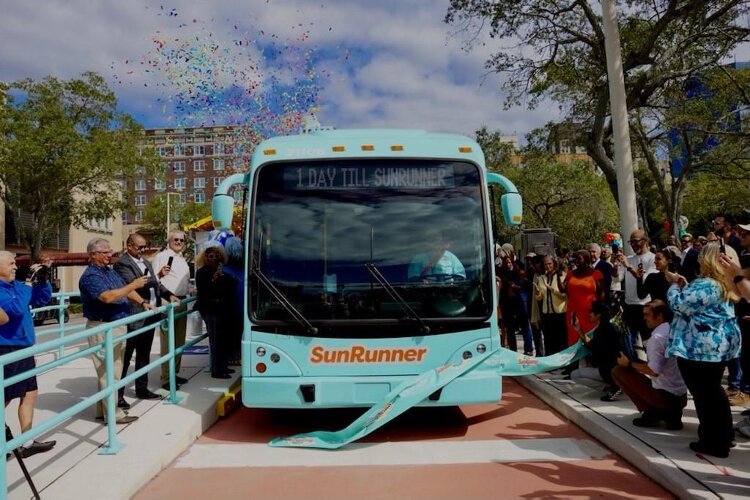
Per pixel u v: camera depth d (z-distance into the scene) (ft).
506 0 51.75
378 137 22.08
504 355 20.95
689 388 17.12
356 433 19.60
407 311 20.12
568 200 131.85
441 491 16.02
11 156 90.48
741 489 14.37
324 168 21.25
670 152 75.56
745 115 67.26
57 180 97.19
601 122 49.73
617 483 16.29
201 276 28.58
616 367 20.51
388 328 20.07
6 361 12.96
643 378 19.89
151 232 237.25
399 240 20.68
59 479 15.81
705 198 115.85
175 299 26.12
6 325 17.76
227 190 21.62
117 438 19.38
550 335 30.96
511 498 15.46
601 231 136.56
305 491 16.15
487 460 18.54
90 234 157.17
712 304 16.47
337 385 19.88
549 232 60.13
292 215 20.86
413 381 19.72
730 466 15.96
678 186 75.61
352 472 17.63
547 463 18.12
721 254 16.48
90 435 19.80
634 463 17.52
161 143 279.28
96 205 107.04
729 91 62.39
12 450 13.78
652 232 153.07
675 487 15.11
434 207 21.09
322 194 21.04
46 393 27.07
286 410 25.66
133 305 24.53
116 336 21.61
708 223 124.06
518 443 20.26
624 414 21.58
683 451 17.22
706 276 16.88
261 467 18.17
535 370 21.71
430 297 20.35
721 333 16.51
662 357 19.24
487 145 142.92
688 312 16.65
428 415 24.20
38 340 54.39
